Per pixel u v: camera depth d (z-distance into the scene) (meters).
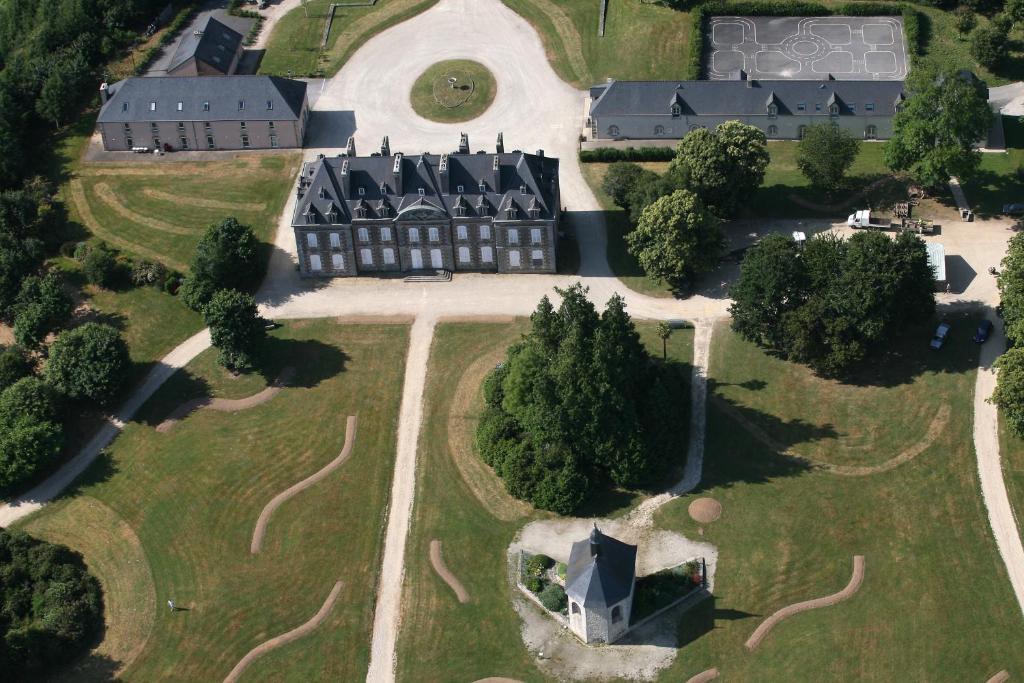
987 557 194.75
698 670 182.38
